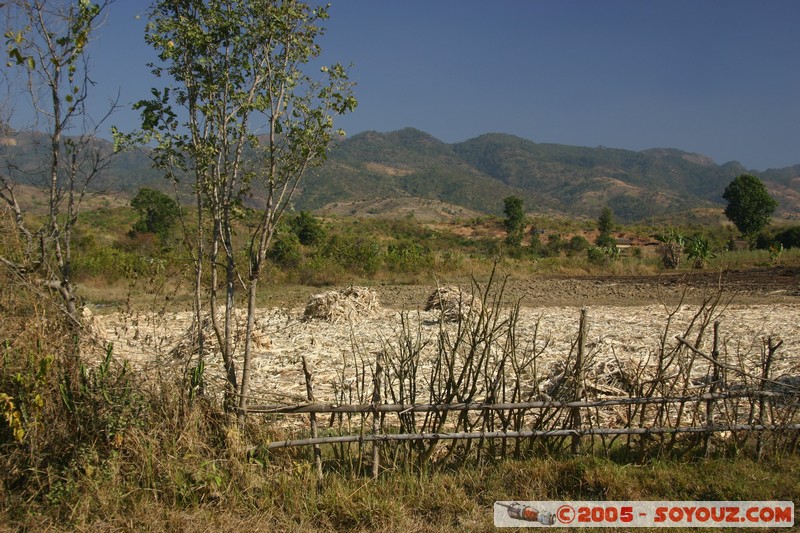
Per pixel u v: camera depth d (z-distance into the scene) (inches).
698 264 1170.0
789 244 1716.3
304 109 194.9
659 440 213.3
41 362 180.7
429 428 213.3
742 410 244.4
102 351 207.8
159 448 182.4
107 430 183.6
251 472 183.9
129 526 163.9
